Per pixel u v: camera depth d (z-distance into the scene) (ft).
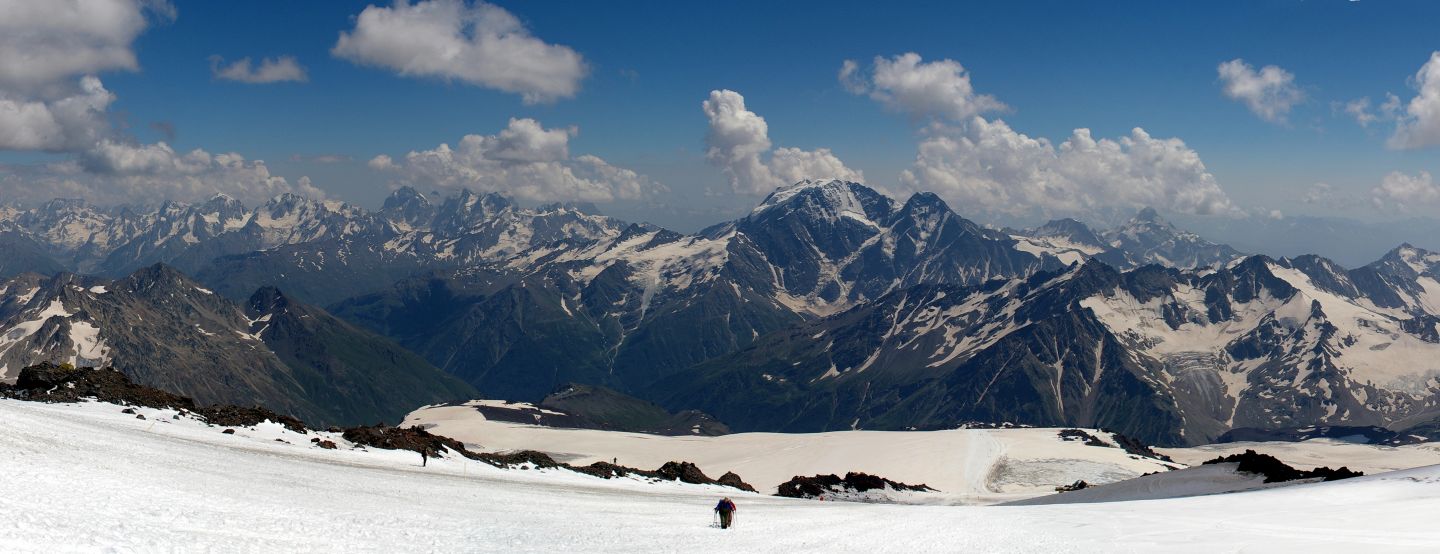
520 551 129.49
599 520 180.65
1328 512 187.93
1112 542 164.35
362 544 120.47
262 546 109.50
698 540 159.94
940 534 180.04
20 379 259.80
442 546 127.13
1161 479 373.61
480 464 304.50
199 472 161.38
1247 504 212.64
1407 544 147.02
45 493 115.65
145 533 105.50
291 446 247.70
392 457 270.67
